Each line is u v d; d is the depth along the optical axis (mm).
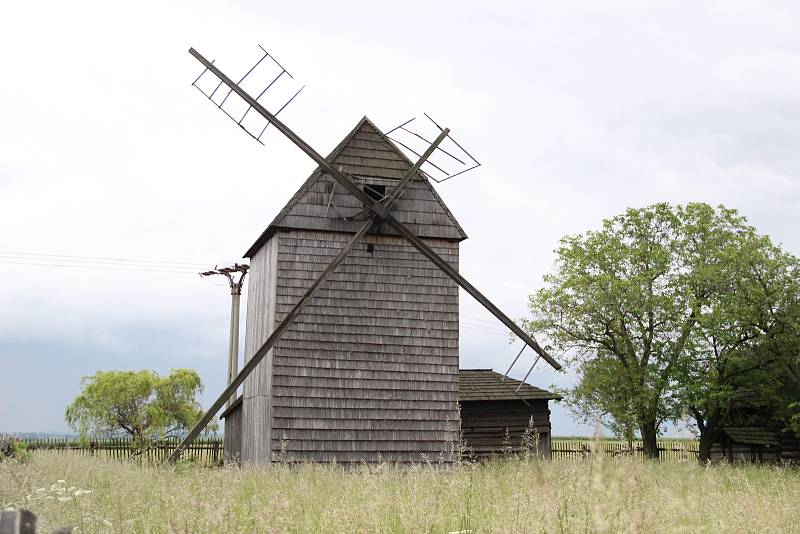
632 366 34562
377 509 8508
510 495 8242
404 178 25234
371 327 24359
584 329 36250
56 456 22969
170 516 7887
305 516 8477
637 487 7586
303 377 23516
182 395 48406
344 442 23469
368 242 24844
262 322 25625
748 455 38344
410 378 24359
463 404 33688
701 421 37000
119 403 46906
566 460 12469
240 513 8047
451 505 9258
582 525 6625
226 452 30516
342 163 25281
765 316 35031
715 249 36344
